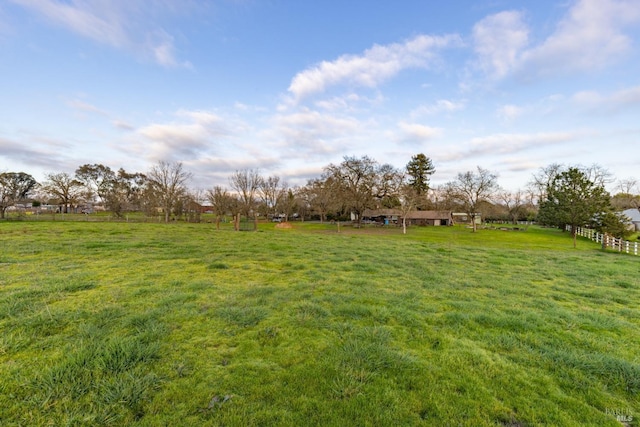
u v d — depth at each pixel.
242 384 2.48
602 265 10.09
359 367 2.78
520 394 2.49
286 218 56.72
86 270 6.61
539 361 3.04
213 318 3.92
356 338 3.43
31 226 18.45
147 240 12.62
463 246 16.77
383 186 41.75
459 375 2.73
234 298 4.86
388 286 6.04
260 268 7.62
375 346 3.19
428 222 55.53
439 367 2.86
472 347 3.31
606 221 25.30
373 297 5.14
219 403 2.25
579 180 32.69
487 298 5.39
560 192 34.28
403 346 3.31
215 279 6.24
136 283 5.57
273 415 2.14
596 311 4.80
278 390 2.42
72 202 55.81
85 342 3.05
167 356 2.89
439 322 4.07
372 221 64.06
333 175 44.16
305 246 12.88
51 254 8.50
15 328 3.36
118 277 6.06
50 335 3.24
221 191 40.59
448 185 52.38
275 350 3.10
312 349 3.13
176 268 7.21
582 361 2.98
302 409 2.22
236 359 2.90
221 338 3.35
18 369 2.53
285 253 10.43
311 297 5.06
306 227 43.12
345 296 5.12
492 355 3.15
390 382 2.58
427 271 7.87
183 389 2.38
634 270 8.98
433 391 2.48
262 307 4.40
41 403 2.14
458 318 4.19
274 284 6.01
